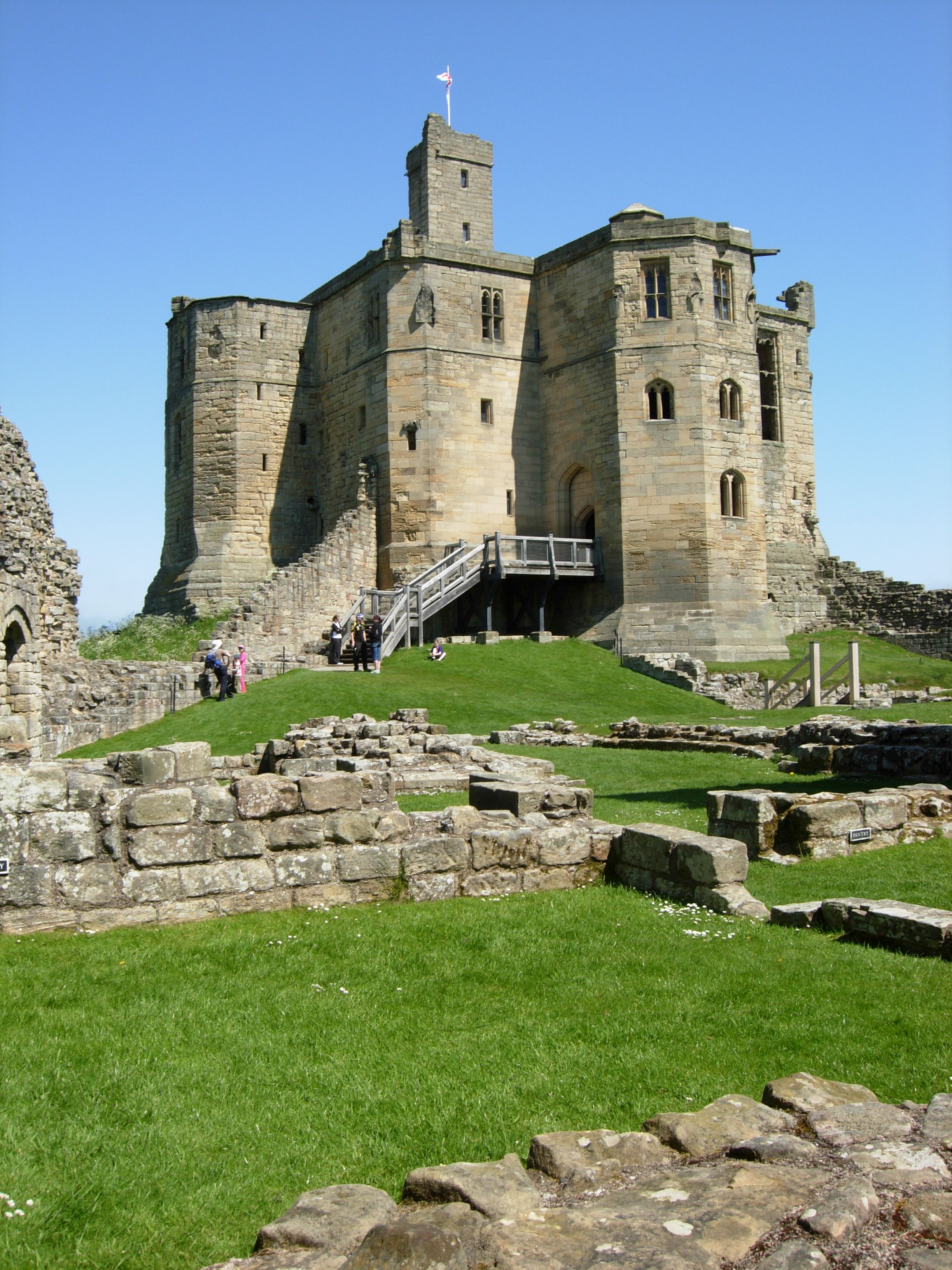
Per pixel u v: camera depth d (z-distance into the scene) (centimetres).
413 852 1046
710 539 4491
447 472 4788
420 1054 660
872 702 3425
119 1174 523
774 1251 405
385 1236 412
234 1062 648
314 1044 675
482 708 3184
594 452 4738
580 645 4372
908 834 1288
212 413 5331
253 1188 512
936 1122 505
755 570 4625
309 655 3988
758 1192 447
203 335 5375
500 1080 620
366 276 5019
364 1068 639
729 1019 705
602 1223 428
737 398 4666
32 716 2436
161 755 1109
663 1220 427
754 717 3031
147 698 3066
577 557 4684
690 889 1020
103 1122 572
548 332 5006
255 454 5325
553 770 1995
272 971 813
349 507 5081
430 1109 586
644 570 4538
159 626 4903
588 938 895
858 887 1071
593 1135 509
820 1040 666
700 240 4597
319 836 1022
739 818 1248
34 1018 711
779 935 902
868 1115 518
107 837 938
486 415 4919
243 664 3344
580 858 1120
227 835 982
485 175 5553
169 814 960
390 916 970
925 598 5216
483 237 5519
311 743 2131
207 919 959
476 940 891
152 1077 623
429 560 4722
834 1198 433
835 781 1736
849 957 831
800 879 1113
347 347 5175
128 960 830
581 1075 624
